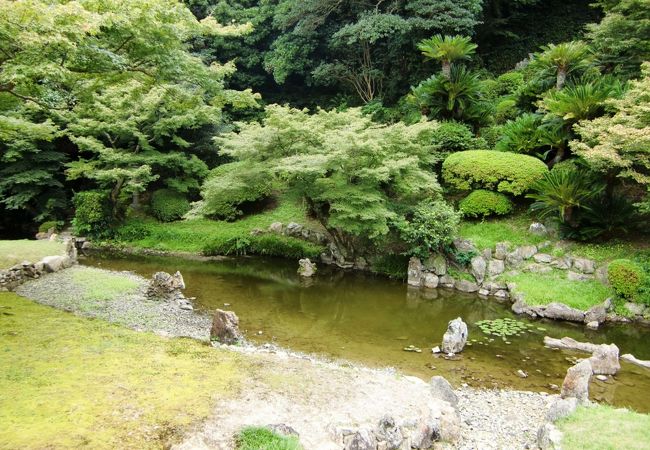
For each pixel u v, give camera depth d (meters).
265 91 24.92
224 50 23.83
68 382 5.11
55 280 10.59
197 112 15.27
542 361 7.62
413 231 11.45
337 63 20.73
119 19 6.17
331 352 7.80
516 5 20.25
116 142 17.97
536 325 9.29
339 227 12.62
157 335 6.96
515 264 11.22
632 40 13.07
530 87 14.80
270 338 8.36
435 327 9.20
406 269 12.39
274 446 4.12
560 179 10.72
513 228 12.12
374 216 10.84
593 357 7.25
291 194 13.08
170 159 17.23
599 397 6.39
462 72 14.91
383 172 10.72
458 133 14.32
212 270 13.41
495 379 6.96
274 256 14.96
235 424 4.50
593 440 4.55
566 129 12.05
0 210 18.72
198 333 8.06
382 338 8.54
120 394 4.90
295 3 20.22
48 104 7.40
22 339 6.45
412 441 4.85
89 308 8.86
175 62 7.91
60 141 18.88
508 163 12.25
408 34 19.02
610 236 11.02
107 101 15.46
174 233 16.06
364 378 5.92
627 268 9.45
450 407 5.48
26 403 4.61
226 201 15.67
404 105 18.59
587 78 13.33
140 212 18.06
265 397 5.11
